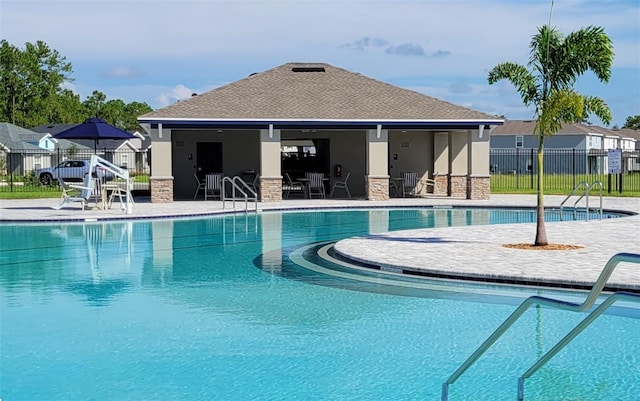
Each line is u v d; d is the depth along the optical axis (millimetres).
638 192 34844
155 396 6355
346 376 6887
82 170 44969
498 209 26719
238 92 30500
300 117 28719
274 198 28750
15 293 10844
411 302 10086
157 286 11414
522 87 14328
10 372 7043
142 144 73625
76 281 11852
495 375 6918
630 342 8039
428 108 30078
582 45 13883
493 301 10078
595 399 6258
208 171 31953
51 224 20922
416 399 6258
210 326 8805
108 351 7730
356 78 32656
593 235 16656
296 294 10719
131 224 21062
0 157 52875
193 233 18891
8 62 82875
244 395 6367
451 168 31750
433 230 18125
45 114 85375
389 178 31188
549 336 8305
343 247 14812
